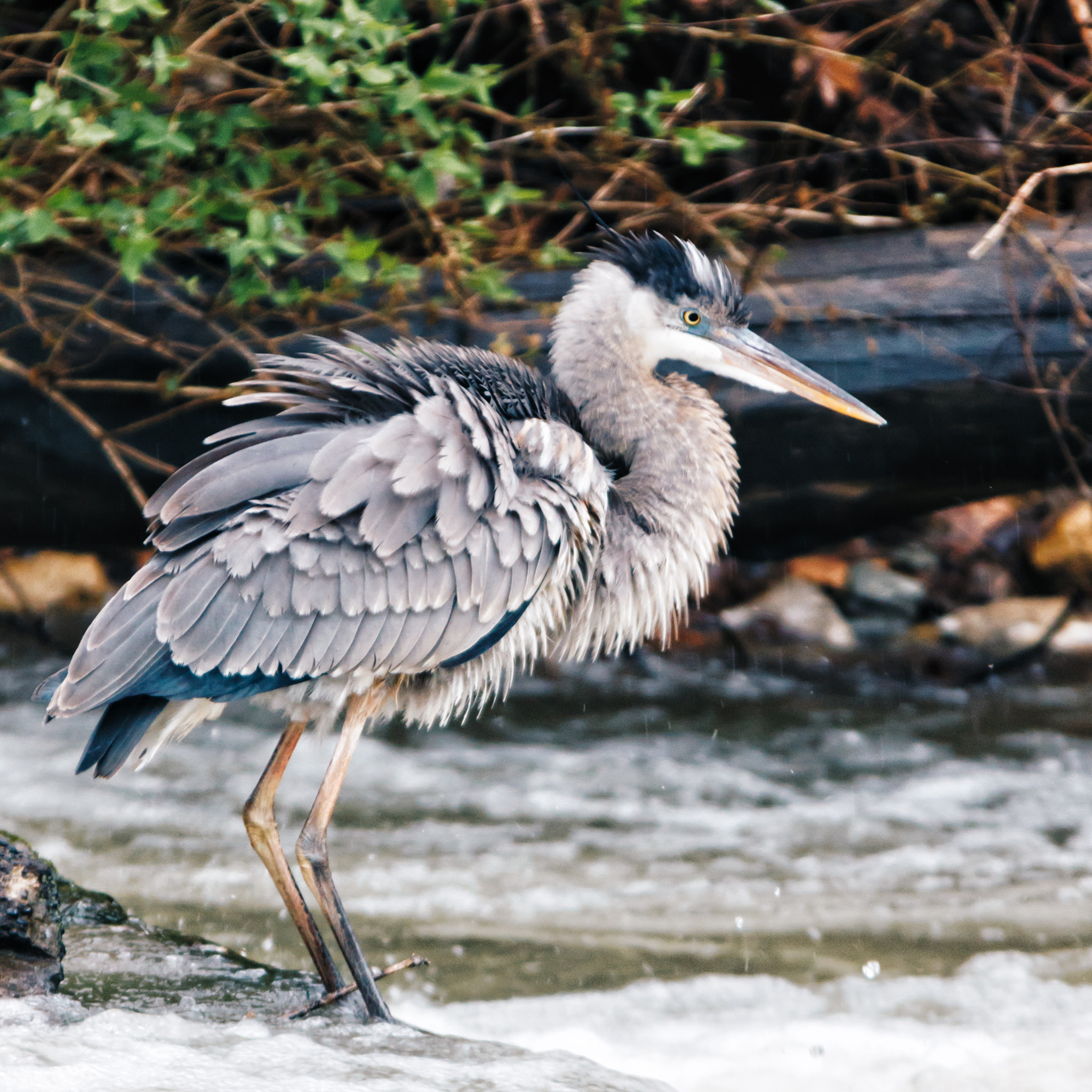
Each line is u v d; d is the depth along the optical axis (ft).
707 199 53.62
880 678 46.26
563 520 23.59
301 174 39.24
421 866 30.25
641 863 30.35
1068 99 48.01
